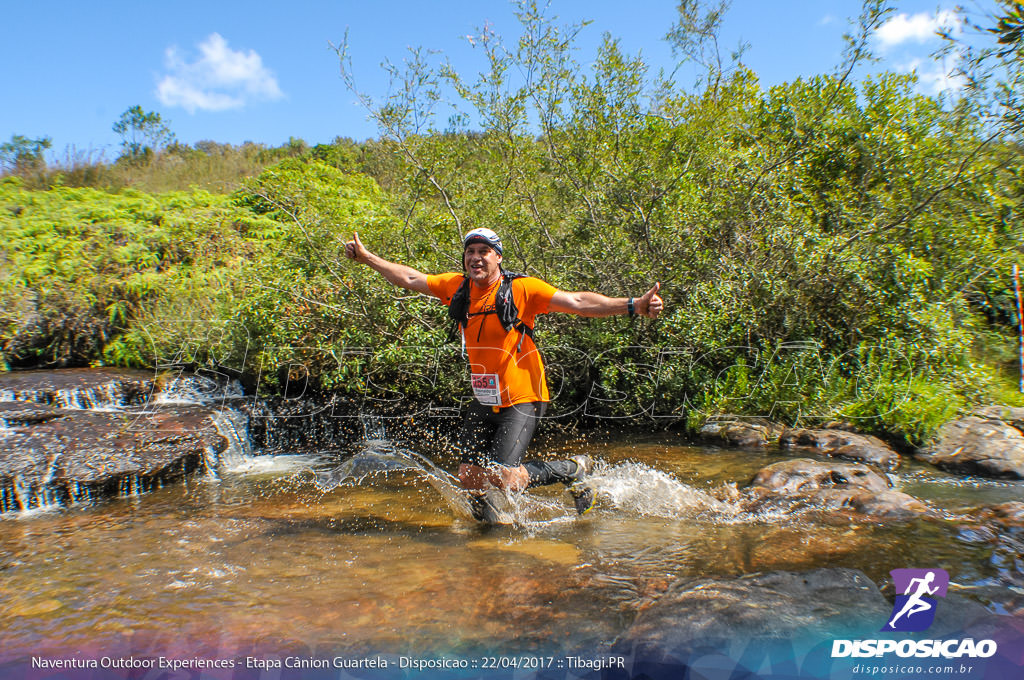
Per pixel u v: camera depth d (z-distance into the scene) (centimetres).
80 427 527
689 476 448
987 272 620
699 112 595
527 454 516
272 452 581
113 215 1055
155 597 279
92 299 787
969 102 554
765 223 577
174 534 365
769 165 583
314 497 437
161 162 1638
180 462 486
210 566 314
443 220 598
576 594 271
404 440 588
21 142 1462
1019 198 603
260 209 1048
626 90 573
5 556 333
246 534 362
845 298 568
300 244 605
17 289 788
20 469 429
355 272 579
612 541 334
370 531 364
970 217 604
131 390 647
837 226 601
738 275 564
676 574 289
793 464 423
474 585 283
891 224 581
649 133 593
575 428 598
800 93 631
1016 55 474
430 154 576
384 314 575
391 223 590
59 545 349
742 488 410
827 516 357
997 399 559
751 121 641
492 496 367
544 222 614
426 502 421
